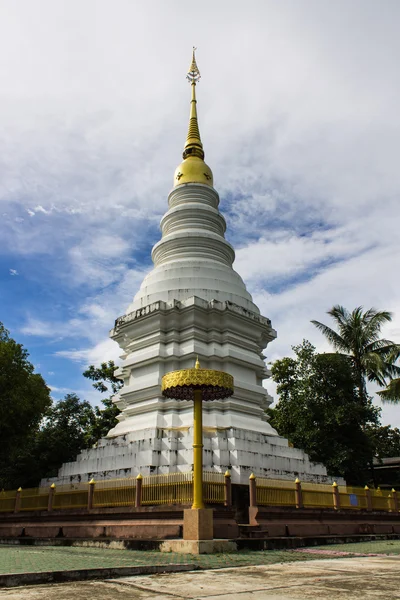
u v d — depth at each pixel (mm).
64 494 17750
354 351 36656
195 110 32312
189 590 6469
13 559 11031
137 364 23219
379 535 18406
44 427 33719
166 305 23172
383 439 47125
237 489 16422
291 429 32094
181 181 29562
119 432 21688
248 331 24156
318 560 10719
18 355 26703
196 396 13578
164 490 14750
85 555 12039
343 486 20344
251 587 6676
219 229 28594
